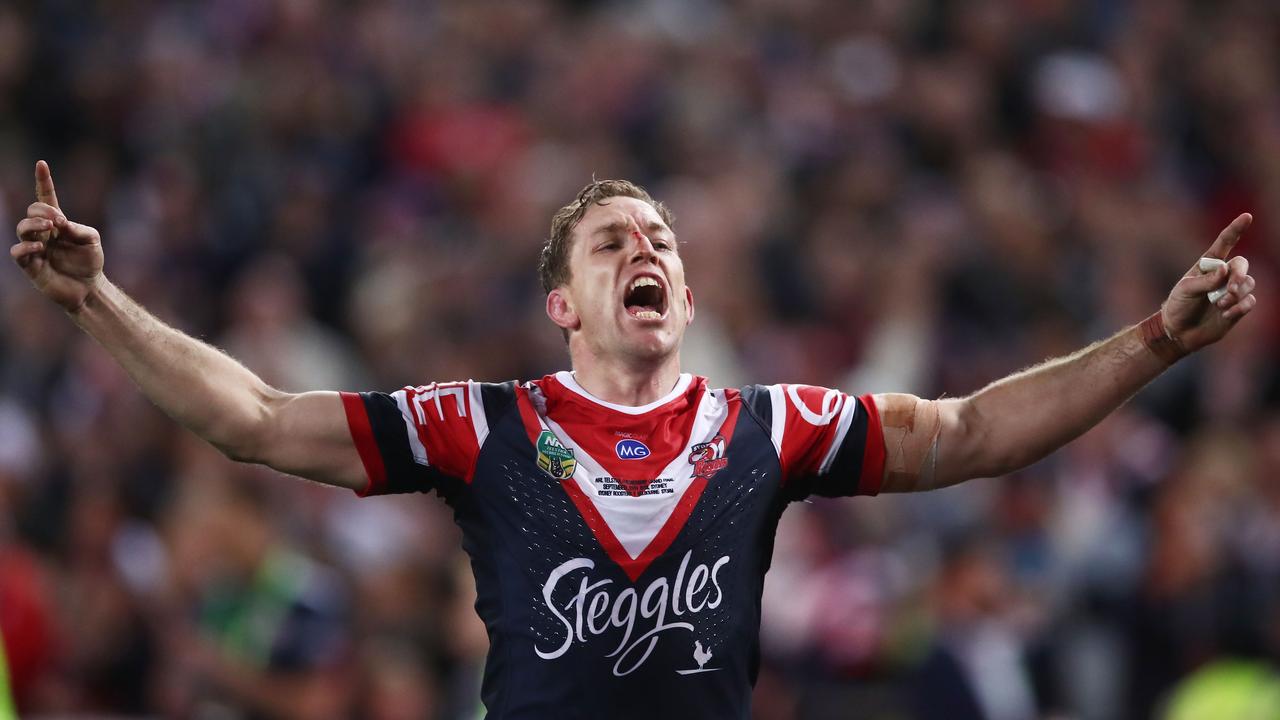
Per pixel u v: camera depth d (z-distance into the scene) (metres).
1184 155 56.56
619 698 16.28
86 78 54.94
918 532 38.03
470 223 50.78
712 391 17.75
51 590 35.53
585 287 17.62
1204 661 34.28
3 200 49.91
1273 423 40.75
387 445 17.08
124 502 39.31
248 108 53.03
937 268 47.56
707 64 55.53
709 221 47.25
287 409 17.11
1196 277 17.02
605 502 16.67
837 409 17.55
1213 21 60.53
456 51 56.50
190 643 33.59
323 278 48.50
